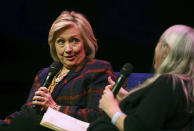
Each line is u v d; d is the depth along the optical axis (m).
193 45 3.21
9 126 4.12
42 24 12.47
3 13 12.51
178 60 3.21
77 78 4.64
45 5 12.38
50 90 4.77
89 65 4.73
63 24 4.76
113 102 3.28
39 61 12.96
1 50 13.20
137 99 3.22
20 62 13.16
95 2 12.56
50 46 5.00
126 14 12.66
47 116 3.93
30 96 4.97
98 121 3.43
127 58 12.88
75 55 4.82
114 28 12.75
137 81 5.20
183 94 3.05
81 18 4.92
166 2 12.30
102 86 4.55
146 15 12.52
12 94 12.43
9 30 12.60
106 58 12.98
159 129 3.00
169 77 3.10
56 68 4.88
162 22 12.38
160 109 2.97
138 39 12.68
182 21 12.23
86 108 4.44
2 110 11.77
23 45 13.17
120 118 3.14
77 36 4.80
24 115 4.16
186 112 3.05
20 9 12.45
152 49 12.57
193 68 3.20
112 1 12.66
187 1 12.15
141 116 2.96
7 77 12.73
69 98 4.55
